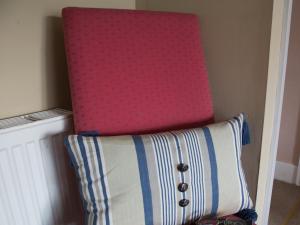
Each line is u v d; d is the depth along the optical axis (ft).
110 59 2.56
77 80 2.46
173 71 2.85
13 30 2.58
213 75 3.39
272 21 2.75
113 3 3.43
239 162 2.74
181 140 2.48
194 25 3.02
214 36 3.24
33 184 2.63
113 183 2.28
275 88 3.03
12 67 2.64
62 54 2.99
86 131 2.47
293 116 6.08
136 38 2.68
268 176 3.46
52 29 2.86
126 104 2.62
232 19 3.05
